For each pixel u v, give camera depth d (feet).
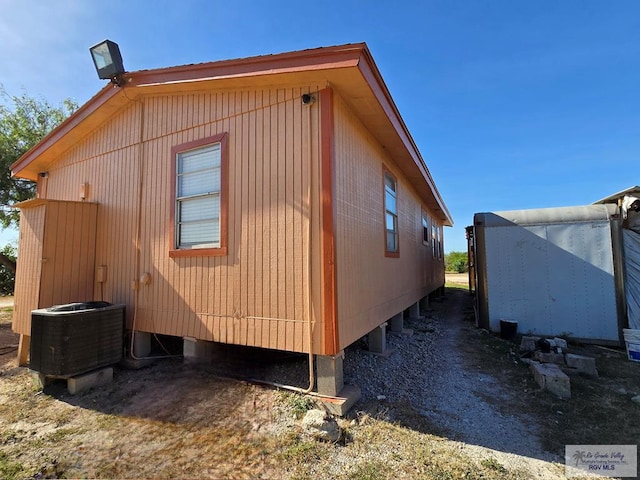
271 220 11.72
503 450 8.63
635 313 18.79
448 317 29.09
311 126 11.21
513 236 21.80
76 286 16.05
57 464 7.86
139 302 15.15
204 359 13.73
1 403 11.59
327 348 10.39
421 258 30.35
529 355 16.96
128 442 8.79
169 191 14.65
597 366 15.44
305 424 8.96
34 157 20.84
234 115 12.99
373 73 11.74
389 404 11.14
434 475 7.38
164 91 14.69
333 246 10.60
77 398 11.76
